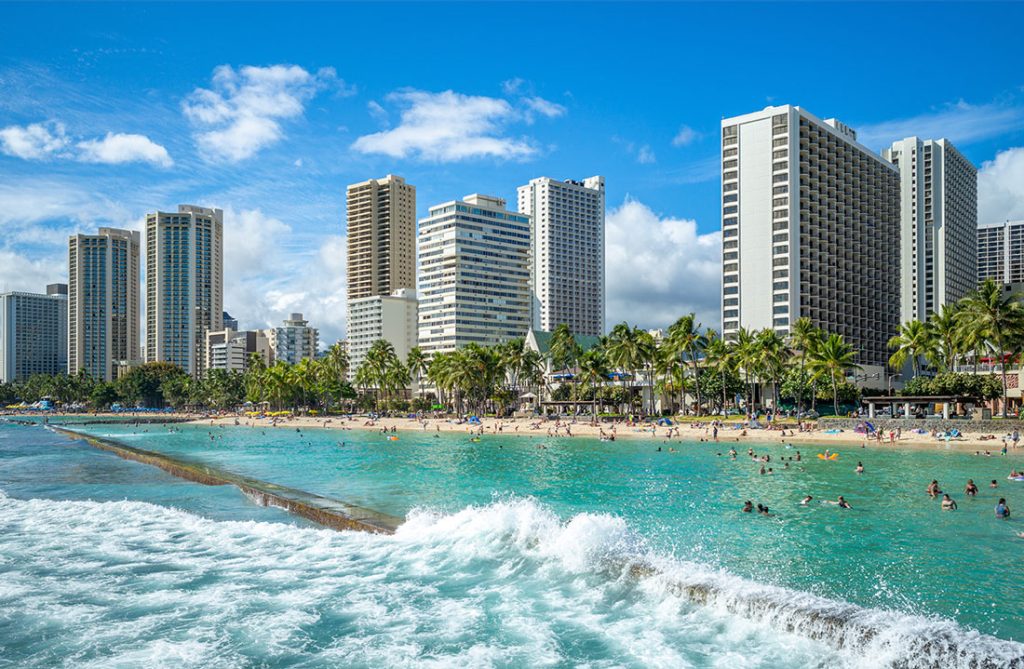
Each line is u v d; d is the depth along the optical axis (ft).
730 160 579.07
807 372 408.67
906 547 99.40
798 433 304.30
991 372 401.29
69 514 127.03
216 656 61.36
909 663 56.03
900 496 143.23
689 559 93.40
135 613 72.33
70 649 63.10
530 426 396.16
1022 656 53.26
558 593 77.15
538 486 166.61
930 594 78.02
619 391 503.20
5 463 227.61
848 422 303.48
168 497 147.64
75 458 246.06
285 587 80.53
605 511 130.72
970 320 309.22
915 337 370.32
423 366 650.43
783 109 556.92
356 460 240.12
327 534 106.52
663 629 66.28
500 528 99.35
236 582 82.64
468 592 77.97
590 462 221.25
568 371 597.52
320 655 61.46
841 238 605.31
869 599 76.43
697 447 268.41
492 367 514.68
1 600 76.64
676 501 141.59
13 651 62.75
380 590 79.00
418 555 92.27
